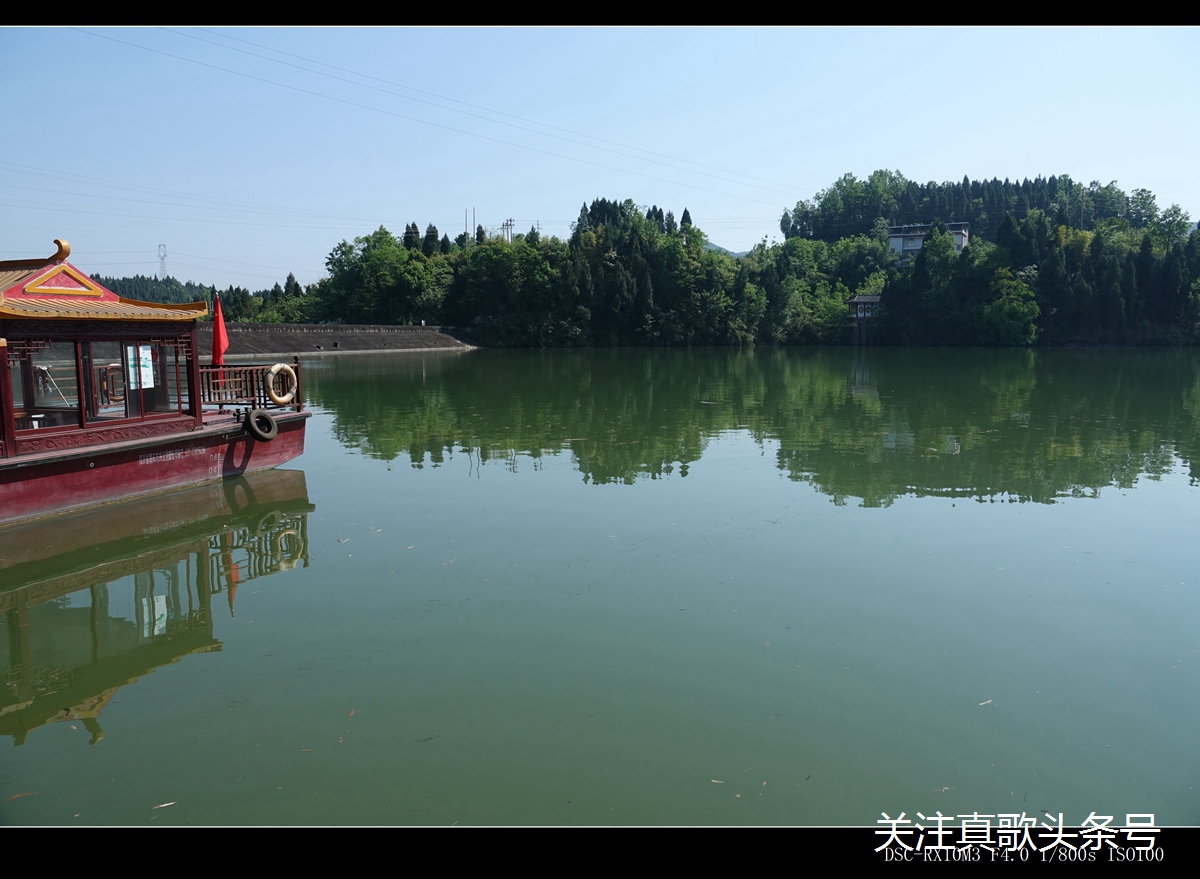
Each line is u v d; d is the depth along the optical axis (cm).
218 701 680
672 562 1011
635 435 2020
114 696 696
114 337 1359
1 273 1350
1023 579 948
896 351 7256
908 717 643
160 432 1427
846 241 12656
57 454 1237
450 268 9475
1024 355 6319
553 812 532
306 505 1325
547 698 675
